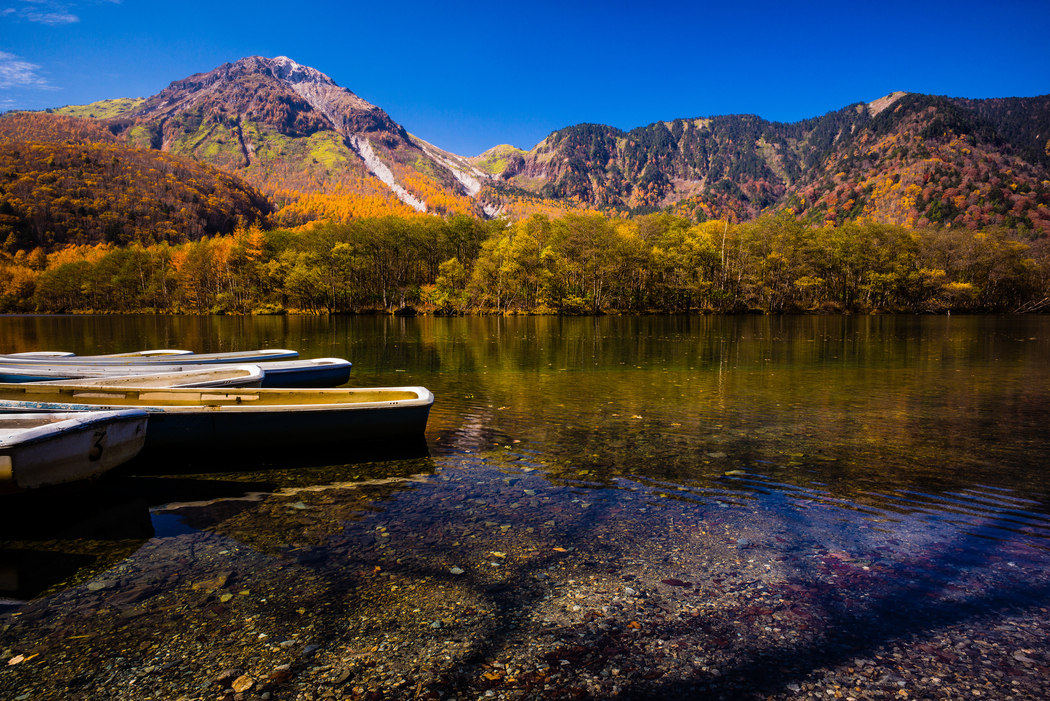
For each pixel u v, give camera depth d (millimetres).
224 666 3203
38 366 11727
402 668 3182
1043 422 10375
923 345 29594
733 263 95188
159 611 3799
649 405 12109
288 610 3807
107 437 6094
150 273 119438
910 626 3615
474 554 4664
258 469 7254
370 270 95812
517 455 7930
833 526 5277
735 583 4180
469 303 86000
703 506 5828
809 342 32312
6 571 4387
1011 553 4680
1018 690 2994
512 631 3557
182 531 5188
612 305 91500
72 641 3463
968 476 6895
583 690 2988
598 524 5328
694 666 3205
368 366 20141
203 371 10055
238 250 100875
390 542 4914
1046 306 92438
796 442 8742
